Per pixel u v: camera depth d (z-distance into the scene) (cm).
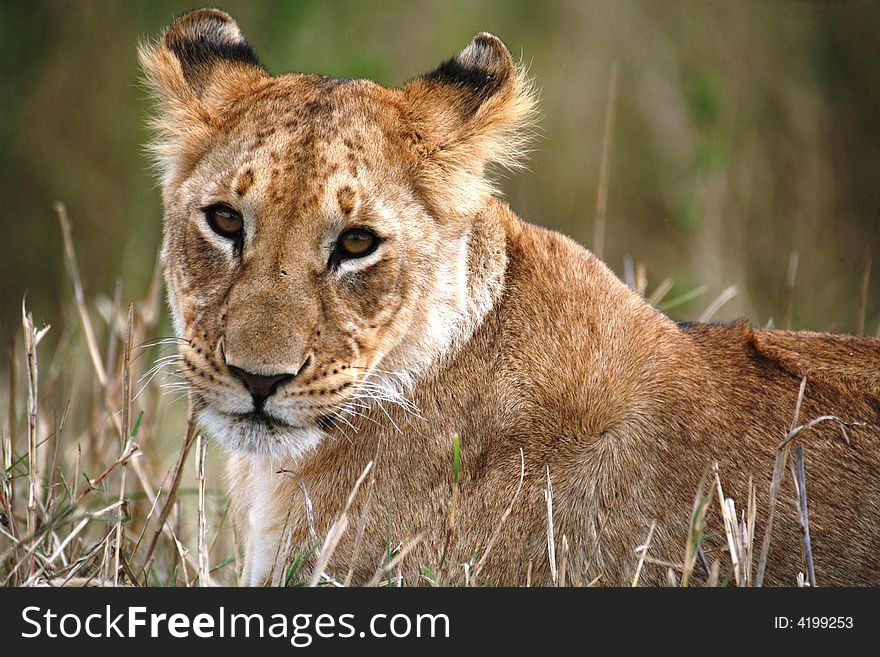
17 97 1775
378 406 727
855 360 782
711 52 1780
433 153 732
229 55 784
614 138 1775
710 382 762
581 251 795
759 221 1662
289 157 692
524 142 806
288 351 675
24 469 907
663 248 1675
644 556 695
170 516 896
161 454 1037
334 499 729
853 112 1725
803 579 715
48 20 1794
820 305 1502
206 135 733
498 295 748
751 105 1731
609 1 1839
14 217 1744
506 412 733
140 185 1702
